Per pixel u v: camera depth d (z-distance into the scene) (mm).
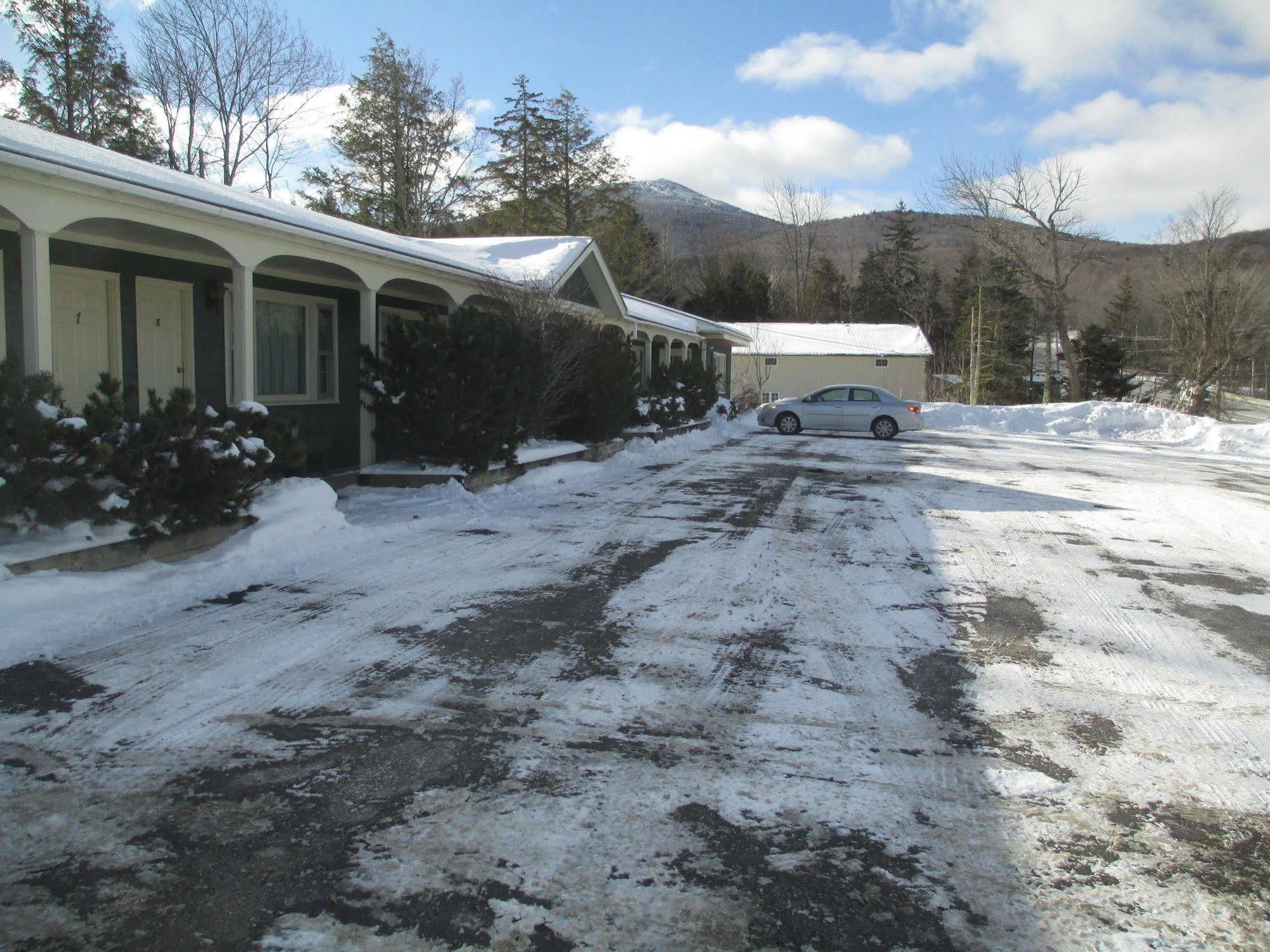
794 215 66500
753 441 20938
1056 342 49844
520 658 5141
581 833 3260
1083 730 4367
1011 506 11406
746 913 2812
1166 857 3223
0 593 5348
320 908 2770
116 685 4535
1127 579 7574
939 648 5578
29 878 2889
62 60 26406
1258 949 2703
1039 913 2859
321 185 34969
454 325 10664
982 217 37656
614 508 10453
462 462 11008
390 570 7105
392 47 34688
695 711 4445
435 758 3836
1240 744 4246
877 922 2787
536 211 42875
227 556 6945
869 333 47094
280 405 11258
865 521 10039
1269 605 6863
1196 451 21594
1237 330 36938
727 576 7270
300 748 3902
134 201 6863
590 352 14422
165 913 2721
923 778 3799
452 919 2732
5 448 5539
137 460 6281
